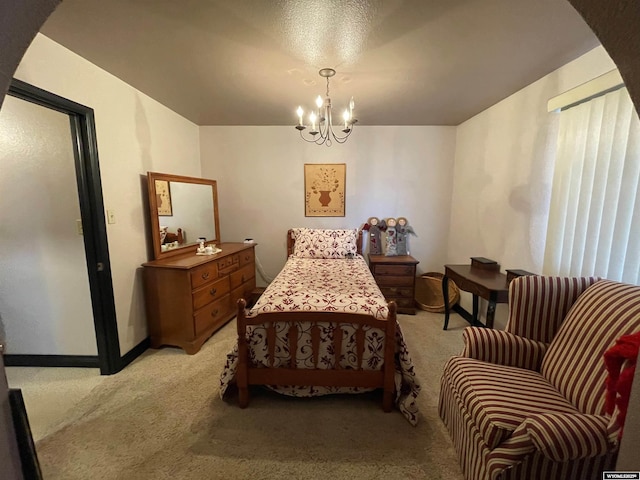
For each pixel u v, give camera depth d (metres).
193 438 1.59
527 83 2.31
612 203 1.65
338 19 1.50
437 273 3.82
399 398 1.78
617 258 1.63
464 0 1.35
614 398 0.93
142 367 2.29
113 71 2.13
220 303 2.93
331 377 1.78
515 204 2.51
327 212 3.81
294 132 3.67
